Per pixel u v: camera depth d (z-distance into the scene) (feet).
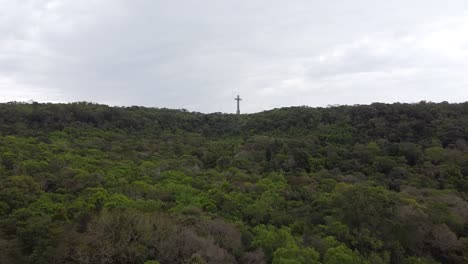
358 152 204.13
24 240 97.96
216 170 188.14
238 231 114.93
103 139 228.63
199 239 101.30
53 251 93.20
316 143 228.63
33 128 230.48
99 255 93.15
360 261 109.50
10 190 119.75
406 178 172.96
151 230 101.50
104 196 122.72
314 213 134.41
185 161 196.65
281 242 112.16
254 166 192.75
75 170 147.33
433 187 164.25
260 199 141.28
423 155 195.62
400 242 122.93
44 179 136.46
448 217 133.59
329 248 110.01
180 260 97.91
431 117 237.86
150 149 220.64
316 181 169.27
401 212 128.77
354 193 133.69
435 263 118.01
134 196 132.67
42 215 108.27
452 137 214.69
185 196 137.80
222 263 100.07
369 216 125.70
